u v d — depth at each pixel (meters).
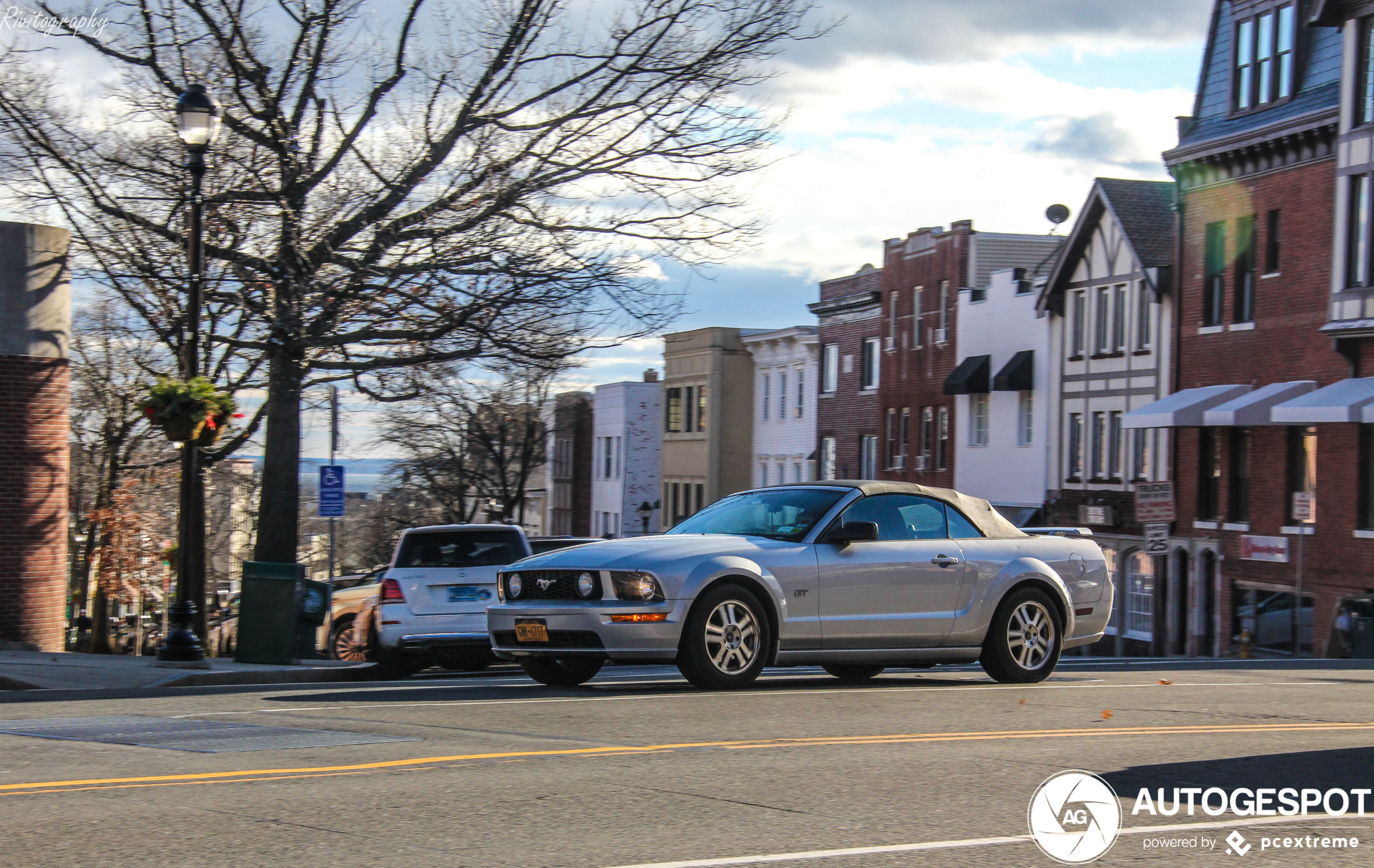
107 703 10.76
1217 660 19.16
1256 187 33.69
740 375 62.50
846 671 13.45
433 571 16.94
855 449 53.44
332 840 5.89
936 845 5.87
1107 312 39.75
